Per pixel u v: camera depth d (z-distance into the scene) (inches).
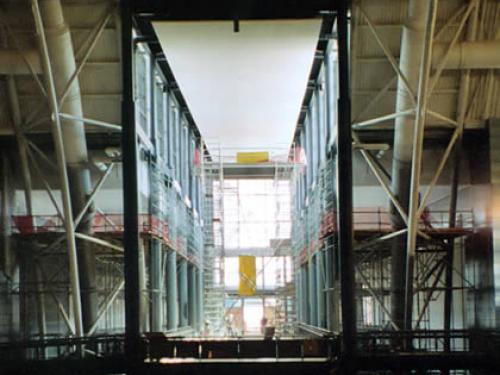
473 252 1005.2
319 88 1261.1
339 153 828.6
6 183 1010.7
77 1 839.1
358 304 1179.9
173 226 1261.1
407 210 974.4
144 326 1006.4
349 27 874.8
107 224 1086.4
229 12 848.9
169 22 868.6
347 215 820.0
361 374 906.1
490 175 956.6
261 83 1144.8
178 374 805.9
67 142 911.7
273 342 837.8
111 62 914.7
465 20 835.4
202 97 1224.2
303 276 1535.4
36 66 838.5
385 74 928.9
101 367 801.6
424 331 842.8
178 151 1435.8
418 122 820.6
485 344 838.5
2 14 800.3
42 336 968.9
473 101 944.9
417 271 1112.8
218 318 1721.2
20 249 999.0
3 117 939.3
